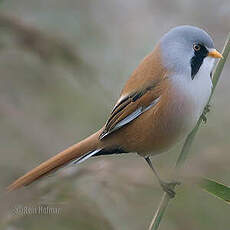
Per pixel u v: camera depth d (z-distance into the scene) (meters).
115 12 15.08
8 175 11.88
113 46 14.31
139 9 15.29
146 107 9.07
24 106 12.90
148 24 15.11
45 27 13.28
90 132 12.94
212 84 8.90
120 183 8.70
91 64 12.84
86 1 14.46
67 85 13.22
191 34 8.91
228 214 11.25
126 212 10.06
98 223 8.81
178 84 8.87
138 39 14.70
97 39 14.25
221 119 13.00
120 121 9.19
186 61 8.88
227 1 15.29
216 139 12.34
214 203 11.23
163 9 15.61
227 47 8.65
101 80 13.42
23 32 11.63
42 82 13.10
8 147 12.31
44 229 8.56
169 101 8.91
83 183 8.83
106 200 9.09
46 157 12.34
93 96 13.32
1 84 12.92
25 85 13.03
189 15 15.34
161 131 9.09
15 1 13.70
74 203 8.72
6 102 12.81
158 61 9.09
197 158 9.84
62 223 8.62
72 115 13.12
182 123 8.95
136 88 9.13
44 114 12.96
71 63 12.11
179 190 11.03
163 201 7.80
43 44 11.73
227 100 13.67
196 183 7.77
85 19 14.25
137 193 9.80
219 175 9.86
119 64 14.05
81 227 8.70
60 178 8.83
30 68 13.00
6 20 11.60
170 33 9.10
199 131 12.52
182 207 11.15
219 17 15.13
